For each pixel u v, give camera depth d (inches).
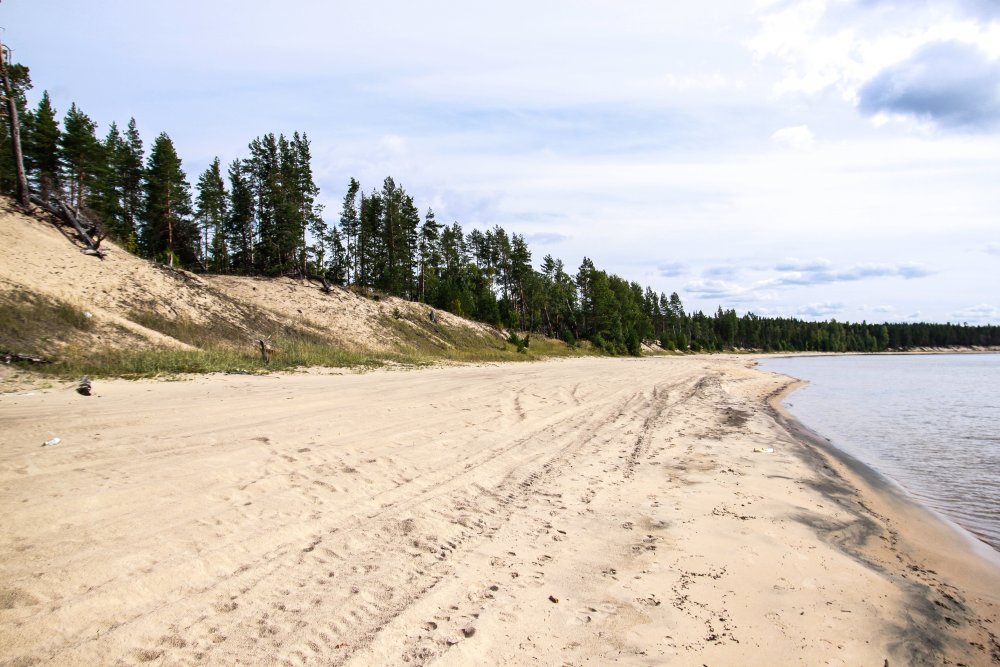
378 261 2208.4
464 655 147.3
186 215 2074.3
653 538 248.1
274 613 157.8
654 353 3816.4
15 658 124.6
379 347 1504.7
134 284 1051.9
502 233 3080.7
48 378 557.3
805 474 406.3
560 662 149.0
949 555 275.9
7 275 811.4
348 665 137.3
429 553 211.5
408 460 330.0
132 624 144.1
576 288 3543.3
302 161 1914.4
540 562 213.5
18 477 231.3
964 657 175.8
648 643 162.4
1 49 1081.4
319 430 377.7
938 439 626.5
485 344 2037.4
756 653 162.1
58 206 1175.6
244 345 1067.3
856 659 165.5
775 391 1240.8
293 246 1891.0
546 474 338.6
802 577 220.5
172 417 382.9
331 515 235.1
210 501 229.9
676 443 474.9
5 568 159.5
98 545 180.7
